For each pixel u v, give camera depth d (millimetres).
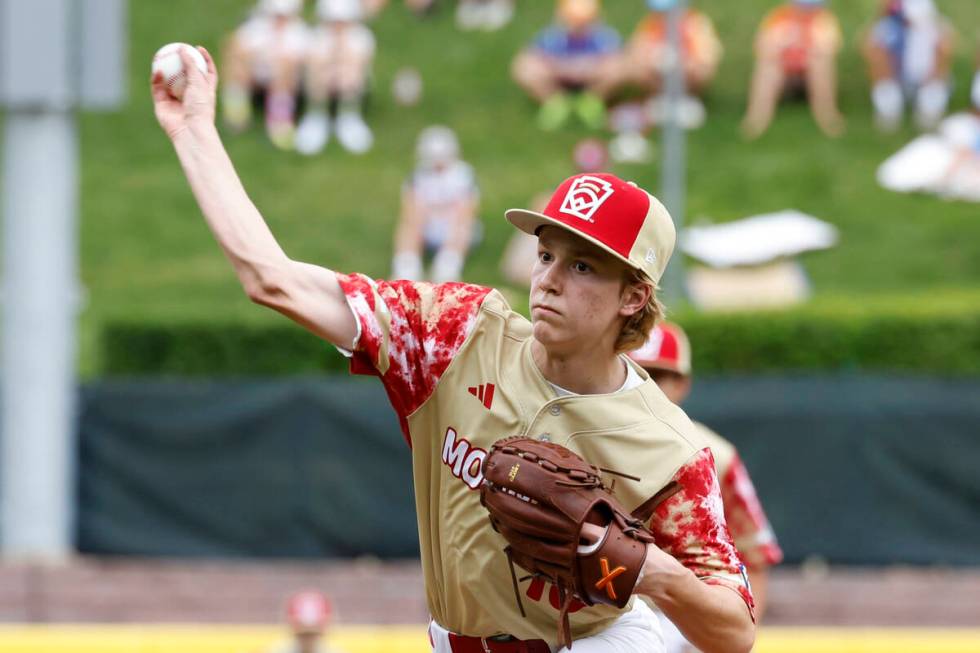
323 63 74938
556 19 86000
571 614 10969
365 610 36781
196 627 35031
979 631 35406
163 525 38781
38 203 35094
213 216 10250
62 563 36188
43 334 35531
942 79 76688
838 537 38750
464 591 10875
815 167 72500
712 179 71250
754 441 38812
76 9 34000
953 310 46281
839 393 38812
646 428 10414
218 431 38938
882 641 31078
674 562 10023
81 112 80250
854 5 86375
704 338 46000
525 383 10531
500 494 10070
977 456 38625
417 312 10727
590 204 10133
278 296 10289
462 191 61938
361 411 38969
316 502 38906
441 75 81375
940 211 70375
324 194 70750
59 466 36156
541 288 10242
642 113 75188
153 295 63281
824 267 65562
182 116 10477
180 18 85438
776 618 37000
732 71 81000
